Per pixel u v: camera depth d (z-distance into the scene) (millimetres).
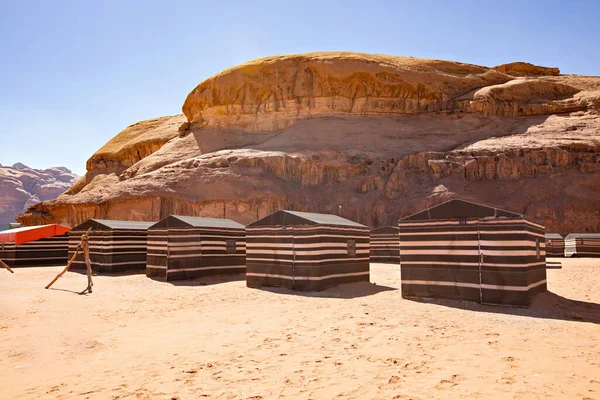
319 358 8531
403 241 15664
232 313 13547
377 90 71188
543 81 77688
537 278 14969
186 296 16766
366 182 58312
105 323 12195
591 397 6312
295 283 17688
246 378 7441
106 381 7457
